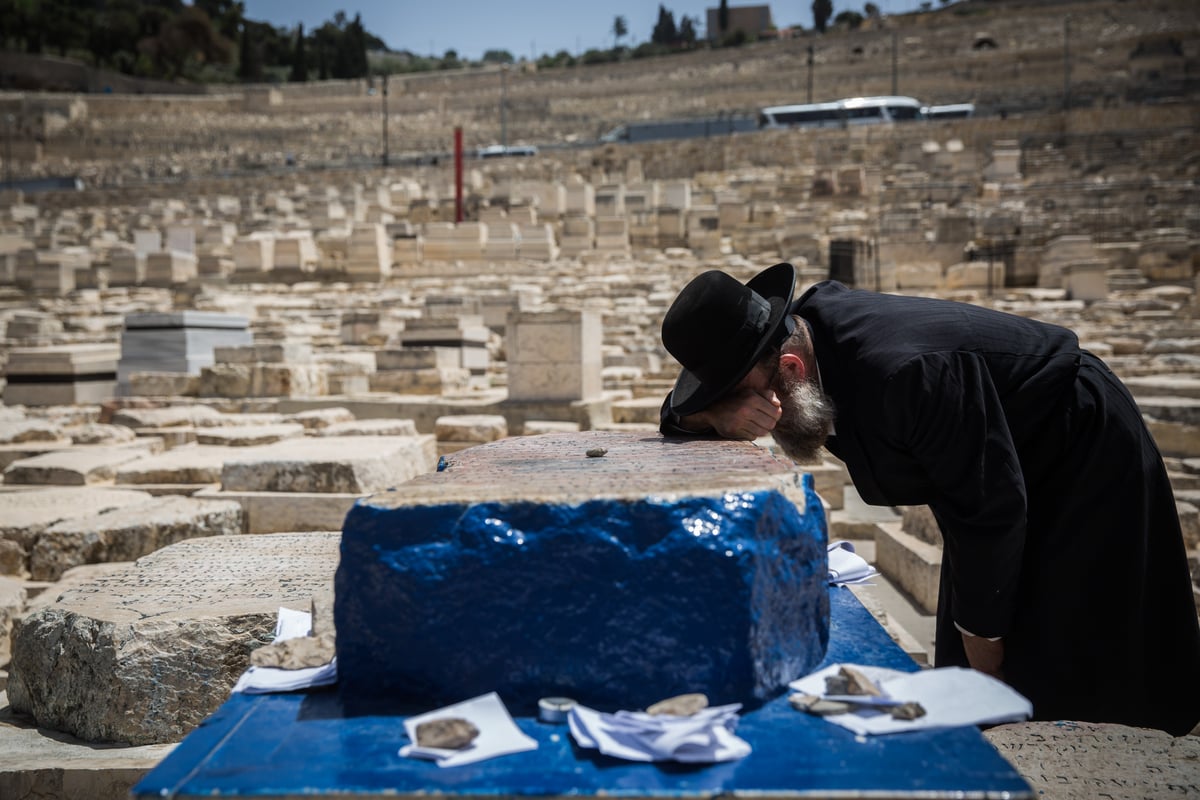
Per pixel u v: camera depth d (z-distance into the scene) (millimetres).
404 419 10188
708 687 1377
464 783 1176
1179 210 26297
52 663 2980
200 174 52031
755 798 1129
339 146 61969
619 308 19000
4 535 5328
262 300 21781
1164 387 8914
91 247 31094
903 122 44281
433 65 112438
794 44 71125
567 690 1397
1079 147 39562
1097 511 2219
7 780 2525
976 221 24812
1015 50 61000
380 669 1445
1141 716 2328
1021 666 2299
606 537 1386
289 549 3820
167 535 5535
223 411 11016
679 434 2367
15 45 86875
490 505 1424
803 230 27016
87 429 9031
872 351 2090
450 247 26375
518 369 9820
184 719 2842
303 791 1172
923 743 1258
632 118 63156
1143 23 64688
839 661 1643
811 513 1630
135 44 93562
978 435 2008
